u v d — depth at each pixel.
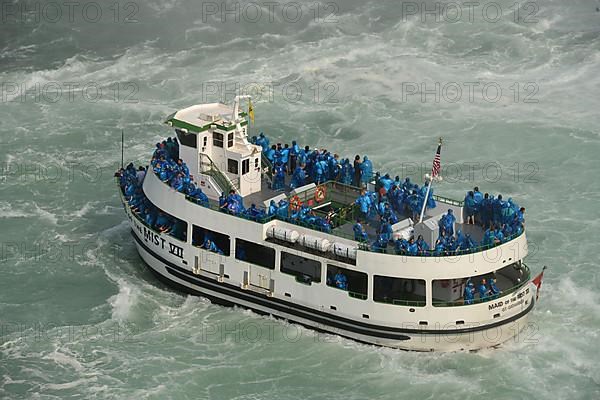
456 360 121.56
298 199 126.25
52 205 159.12
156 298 134.38
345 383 119.19
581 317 130.25
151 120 185.50
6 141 177.75
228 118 132.88
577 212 156.38
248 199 132.25
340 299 122.00
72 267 142.12
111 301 134.62
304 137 179.25
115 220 154.75
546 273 141.00
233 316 129.75
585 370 120.50
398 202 129.25
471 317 119.81
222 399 117.06
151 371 121.12
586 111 185.88
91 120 185.12
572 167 169.00
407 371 120.44
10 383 119.62
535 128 180.25
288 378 120.06
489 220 127.69
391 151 174.62
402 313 119.69
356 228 120.81
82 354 124.38
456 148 175.38
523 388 117.94
